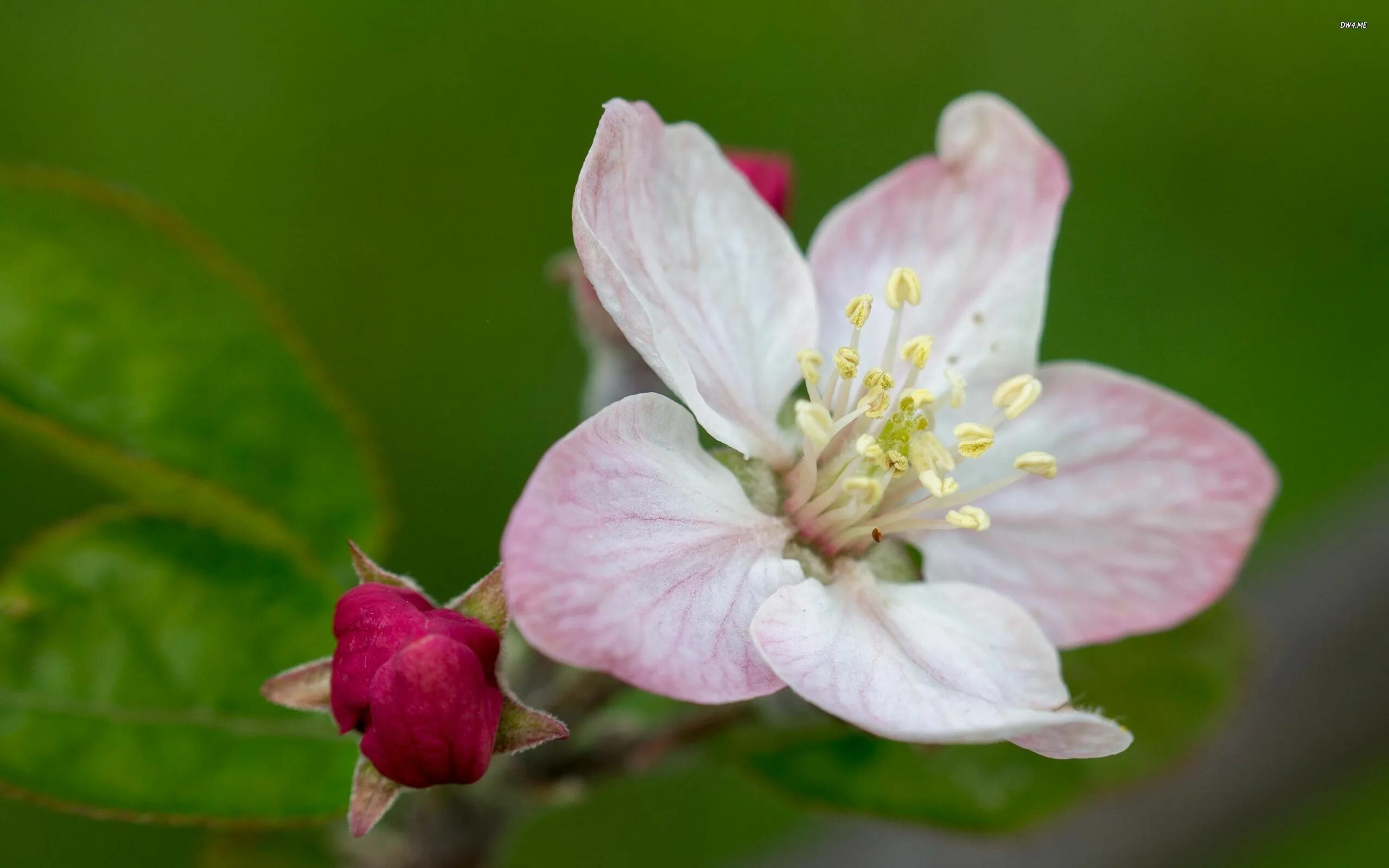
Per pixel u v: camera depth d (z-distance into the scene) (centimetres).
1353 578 24
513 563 19
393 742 20
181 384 23
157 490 23
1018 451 22
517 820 23
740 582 21
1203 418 22
